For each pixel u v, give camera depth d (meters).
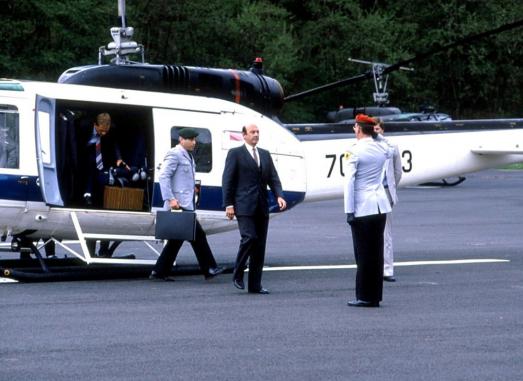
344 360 19.95
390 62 123.38
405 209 58.06
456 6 131.00
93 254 33.91
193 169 31.23
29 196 30.36
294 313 25.22
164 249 30.95
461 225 49.78
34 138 30.45
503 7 133.62
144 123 32.62
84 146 32.38
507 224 50.19
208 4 111.75
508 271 33.81
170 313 25.06
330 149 36.81
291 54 114.69
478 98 134.75
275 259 37.12
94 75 33.62
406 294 28.64
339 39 123.81
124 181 32.12
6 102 30.42
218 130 33.22
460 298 27.94
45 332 22.38
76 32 102.62
